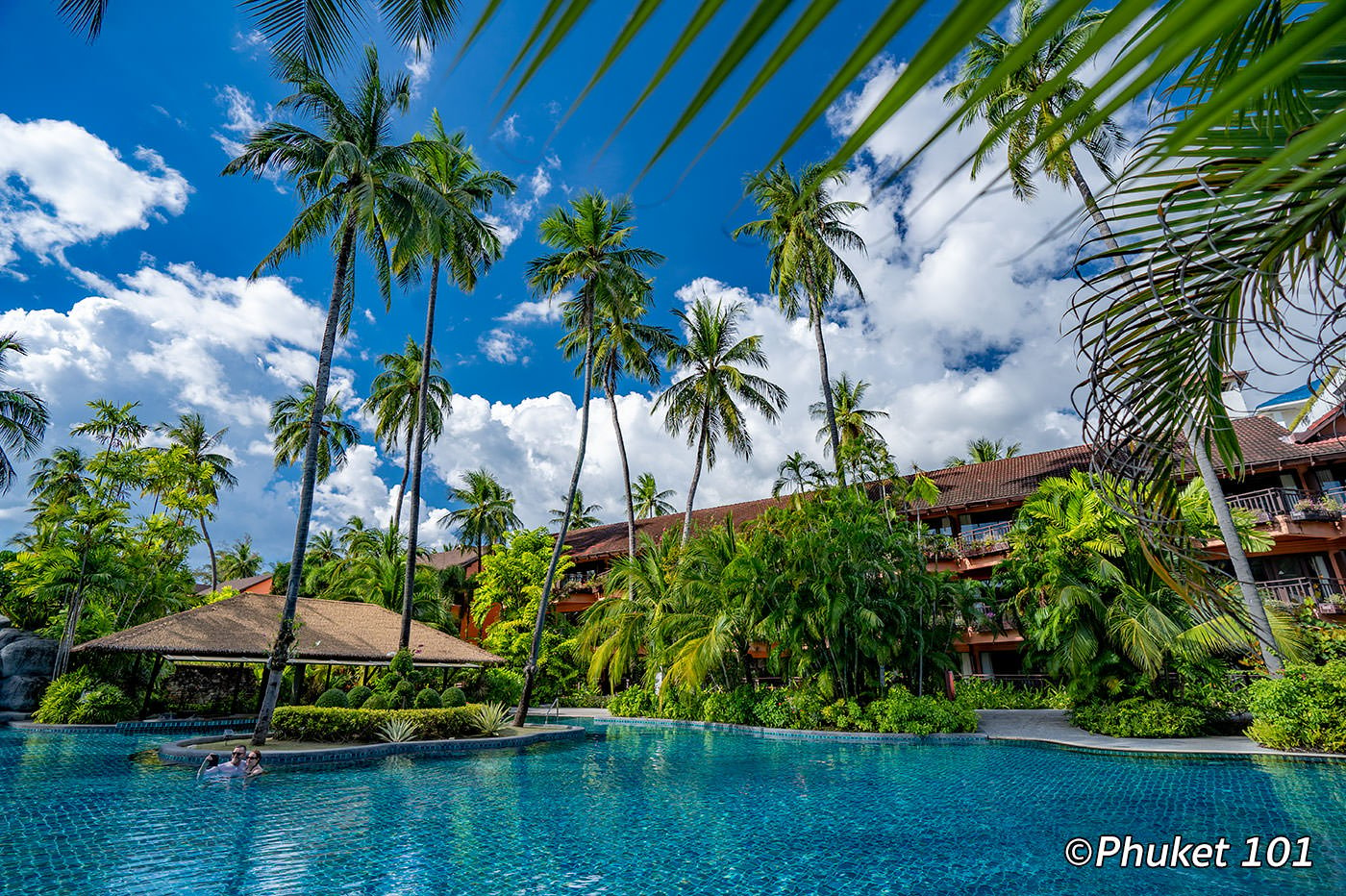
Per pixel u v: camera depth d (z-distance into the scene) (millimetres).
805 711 18641
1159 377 2588
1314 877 6523
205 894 6500
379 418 33188
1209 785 10367
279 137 16875
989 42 14016
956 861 7301
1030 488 25750
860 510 19562
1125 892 6324
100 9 6352
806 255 23703
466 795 10977
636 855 7734
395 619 24938
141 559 27078
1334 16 551
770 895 6496
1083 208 904
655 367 30094
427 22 6105
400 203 17719
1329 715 11898
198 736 17406
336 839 8336
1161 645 15211
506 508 40875
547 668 30484
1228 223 2018
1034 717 19312
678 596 22531
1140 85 472
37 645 23172
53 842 8062
